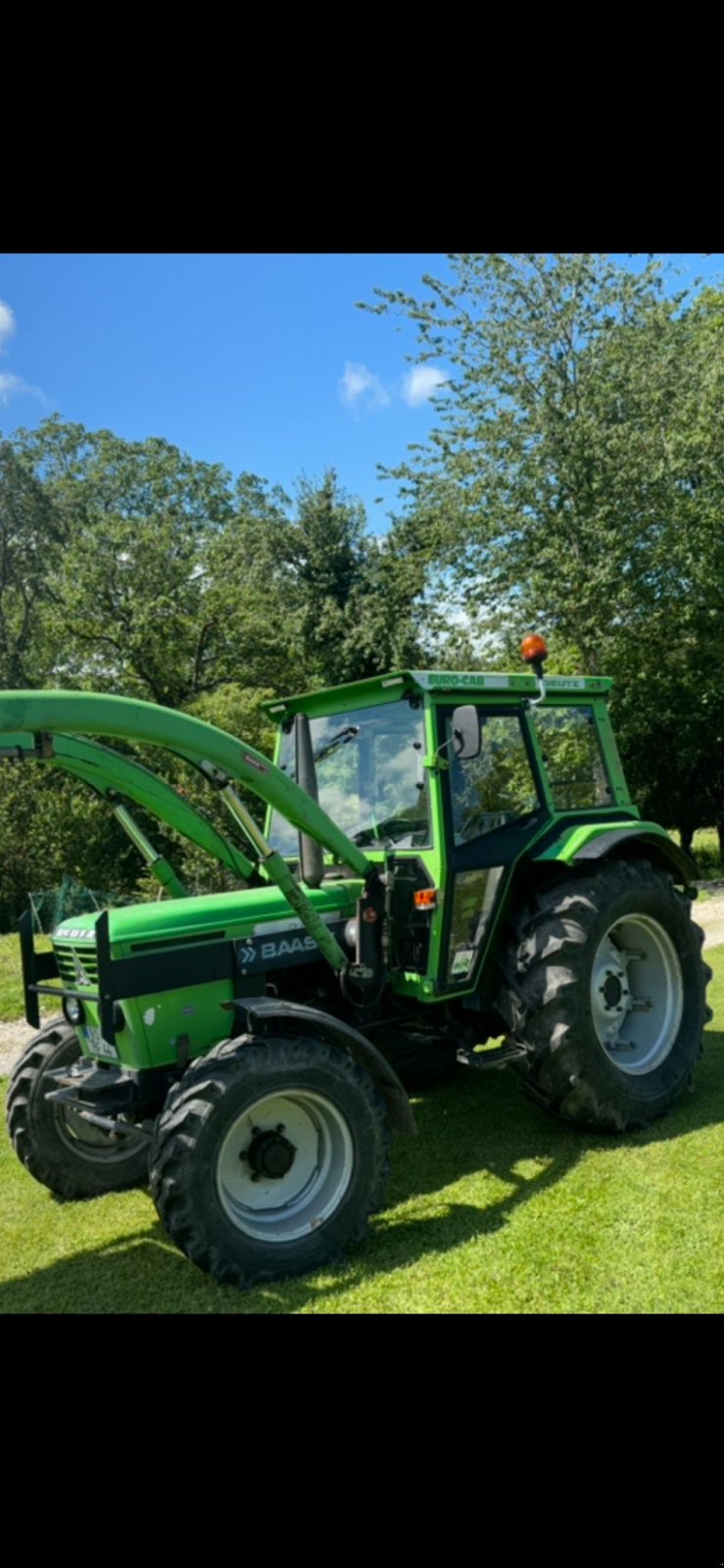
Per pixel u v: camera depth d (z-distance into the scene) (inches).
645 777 710.5
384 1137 147.6
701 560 572.4
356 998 171.5
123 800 181.6
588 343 583.2
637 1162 169.9
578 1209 151.7
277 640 867.4
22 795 816.3
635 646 622.2
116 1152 179.0
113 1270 145.1
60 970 168.4
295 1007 144.6
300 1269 137.6
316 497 1094.4
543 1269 134.3
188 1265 145.5
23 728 128.6
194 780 594.2
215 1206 133.8
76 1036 171.8
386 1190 147.7
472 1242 143.5
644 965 202.7
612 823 198.7
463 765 182.9
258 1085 137.1
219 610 845.8
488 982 186.9
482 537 598.2
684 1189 156.8
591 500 575.5
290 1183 144.6
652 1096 188.1
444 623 671.8
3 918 798.5
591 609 574.9
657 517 581.3
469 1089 218.4
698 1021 200.7
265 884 187.6
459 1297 129.4
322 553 1073.5
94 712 134.1
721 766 717.9
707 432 562.6
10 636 1337.4
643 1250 137.6
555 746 206.8
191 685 858.1
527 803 195.6
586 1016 179.0
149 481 1472.7
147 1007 152.1
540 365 589.0
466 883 178.5
